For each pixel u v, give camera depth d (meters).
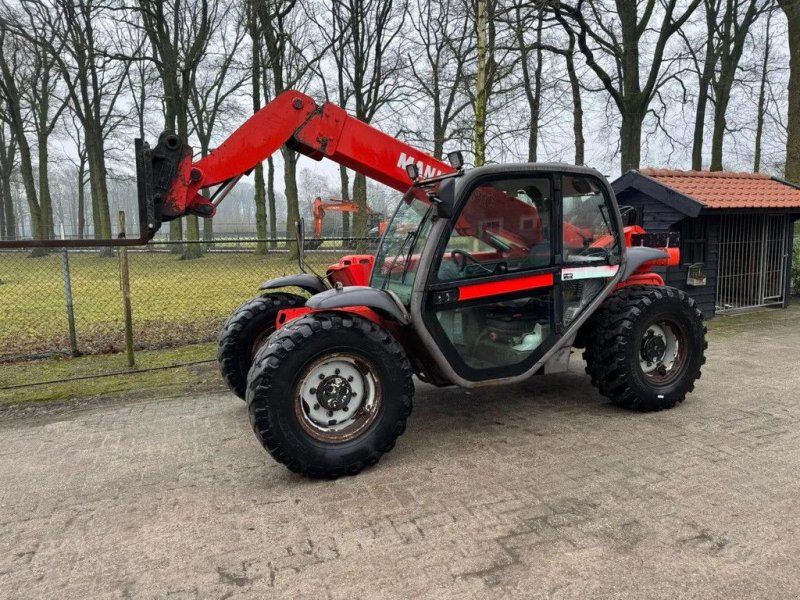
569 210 4.13
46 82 27.91
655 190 8.01
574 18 15.30
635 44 15.58
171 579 2.49
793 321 7.94
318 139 4.06
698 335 4.43
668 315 4.32
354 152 4.15
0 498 3.30
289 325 3.41
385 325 3.89
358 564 2.55
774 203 8.42
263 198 24.22
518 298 3.94
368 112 20.25
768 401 4.55
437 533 2.77
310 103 4.02
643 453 3.60
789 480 3.20
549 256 4.03
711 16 18.02
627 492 3.10
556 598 2.28
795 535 2.67
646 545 2.61
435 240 3.64
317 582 2.43
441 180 3.89
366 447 3.43
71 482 3.47
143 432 4.27
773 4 16.61
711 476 3.27
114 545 2.78
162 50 20.92
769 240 9.04
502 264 3.90
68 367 6.19
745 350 6.28
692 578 2.38
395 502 3.09
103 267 16.77
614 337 4.18
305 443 3.30
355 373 3.55
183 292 12.06
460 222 3.72
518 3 11.92
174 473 3.56
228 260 18.06
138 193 3.56
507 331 3.97
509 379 3.97
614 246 4.31
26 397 5.18
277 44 19.48
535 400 4.73
